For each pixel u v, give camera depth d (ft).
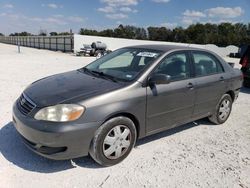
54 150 9.98
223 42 286.66
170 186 10.02
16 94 22.45
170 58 13.46
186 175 10.82
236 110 20.95
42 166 10.87
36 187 9.48
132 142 11.78
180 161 11.94
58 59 71.51
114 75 12.80
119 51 15.70
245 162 12.22
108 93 10.78
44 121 9.84
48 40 174.91
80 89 11.10
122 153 11.51
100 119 10.37
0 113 16.92
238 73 18.11
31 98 10.89
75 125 9.87
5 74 34.17
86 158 11.74
